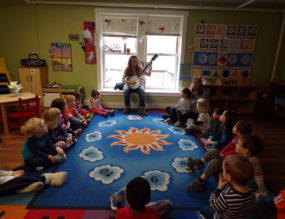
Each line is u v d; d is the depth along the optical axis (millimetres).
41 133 2105
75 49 4203
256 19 4172
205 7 3990
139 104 4180
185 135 3107
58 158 2230
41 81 4094
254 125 3791
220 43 4246
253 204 1207
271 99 4480
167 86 4691
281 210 1352
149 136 3039
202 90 3631
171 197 1768
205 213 1479
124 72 4156
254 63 4418
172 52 4438
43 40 4160
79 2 3926
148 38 4301
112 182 1941
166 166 2254
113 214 1558
